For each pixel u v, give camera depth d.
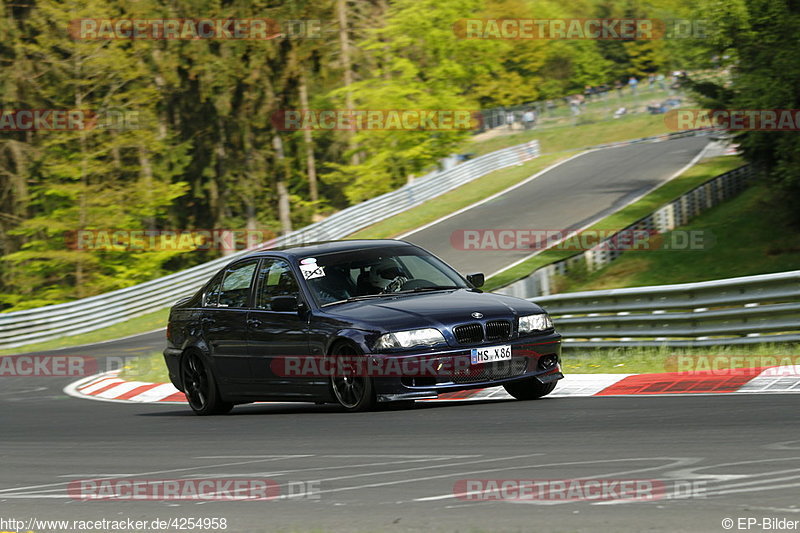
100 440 23.73
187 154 151.50
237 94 144.00
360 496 13.90
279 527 12.42
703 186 102.19
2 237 129.12
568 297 37.09
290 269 26.19
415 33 145.88
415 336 22.94
